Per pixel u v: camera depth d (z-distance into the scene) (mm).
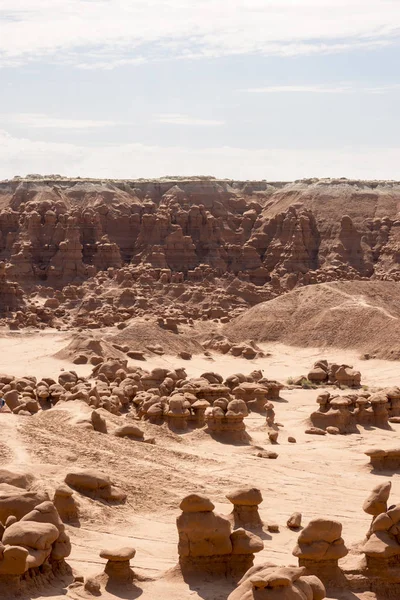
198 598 24562
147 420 57062
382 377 96500
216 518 26391
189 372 99938
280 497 40000
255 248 190000
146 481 38281
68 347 106812
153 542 30578
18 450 38688
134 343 111688
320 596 23047
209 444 53125
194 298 158750
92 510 32938
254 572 23172
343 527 34719
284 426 63531
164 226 188500
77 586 24641
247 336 122562
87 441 43094
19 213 186625
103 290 163500
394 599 26188
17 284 152000
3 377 71000
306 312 123125
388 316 115188
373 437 60438
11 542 24344
